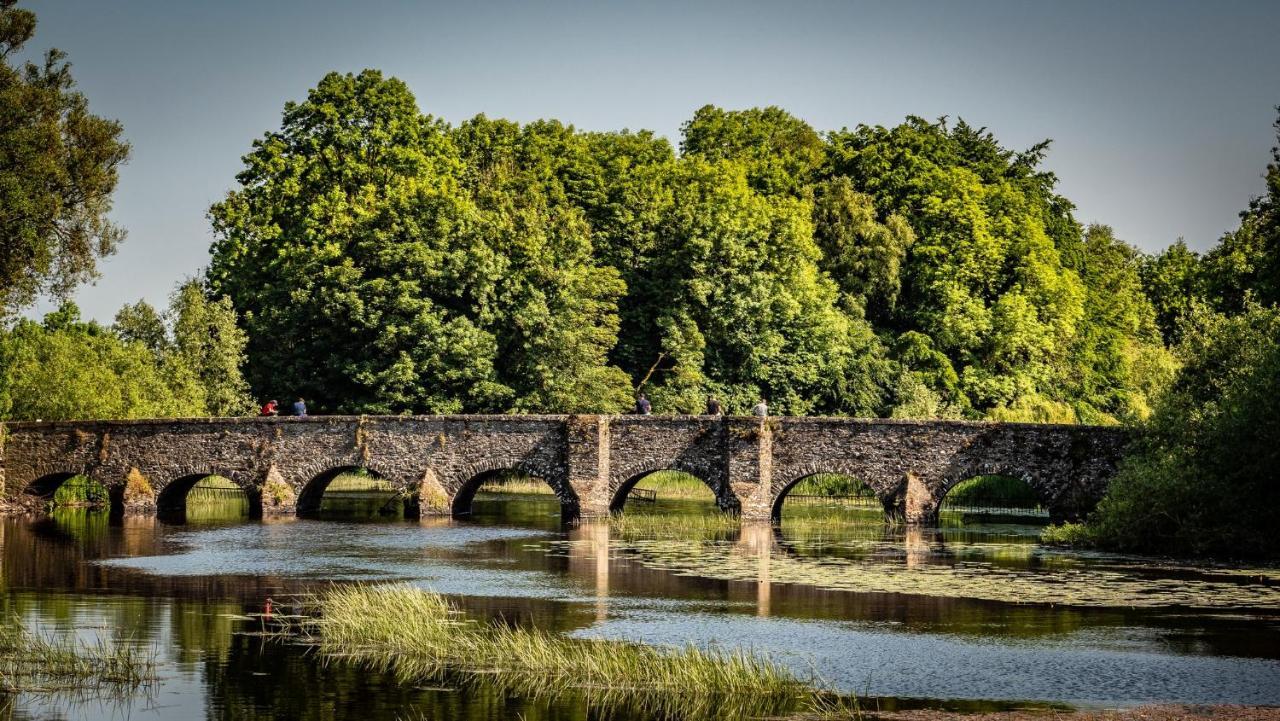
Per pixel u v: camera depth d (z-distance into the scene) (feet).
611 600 118.83
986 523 196.24
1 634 100.48
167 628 104.78
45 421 214.28
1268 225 203.00
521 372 243.60
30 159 175.94
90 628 104.73
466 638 98.73
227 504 231.71
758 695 84.07
